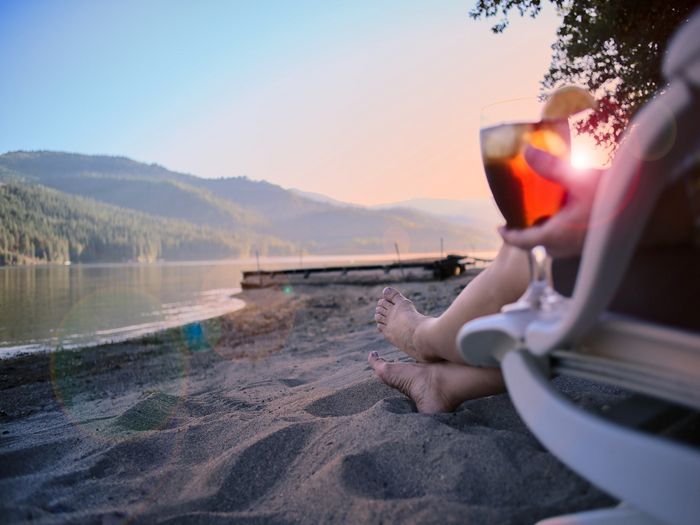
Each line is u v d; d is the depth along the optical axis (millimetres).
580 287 906
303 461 1736
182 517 1465
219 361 5039
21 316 11469
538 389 1030
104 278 28516
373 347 4270
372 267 16141
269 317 9094
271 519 1435
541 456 1535
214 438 2076
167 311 12188
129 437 2250
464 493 1435
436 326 1895
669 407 1102
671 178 919
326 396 2385
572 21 4023
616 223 851
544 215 1184
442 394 1926
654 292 1021
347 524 1368
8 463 2035
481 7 4441
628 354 968
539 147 1132
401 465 1568
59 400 3779
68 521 1486
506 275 1608
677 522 815
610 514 1104
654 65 3697
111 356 5938
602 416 1066
